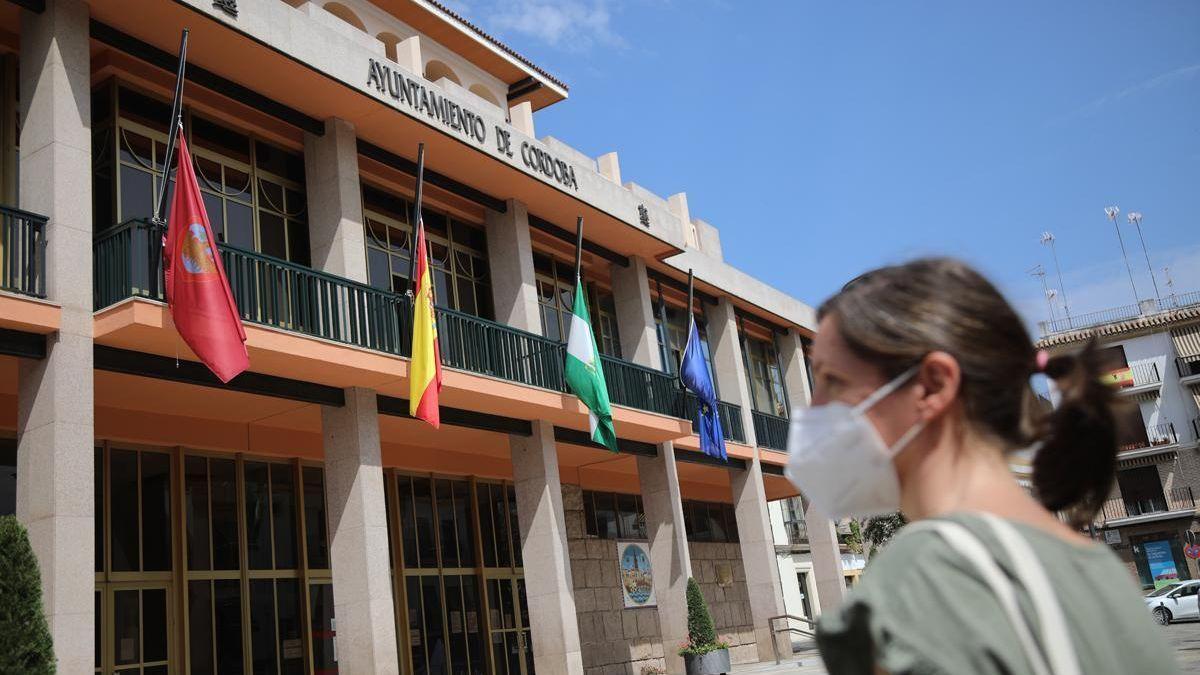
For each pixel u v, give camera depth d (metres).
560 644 16.36
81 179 11.04
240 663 14.28
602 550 22.11
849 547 33.72
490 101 21.73
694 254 23.84
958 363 1.11
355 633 13.09
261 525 15.22
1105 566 1.02
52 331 10.45
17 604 8.59
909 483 1.17
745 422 24.31
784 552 33.06
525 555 17.02
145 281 11.98
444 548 18.62
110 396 12.94
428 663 17.55
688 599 19.05
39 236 10.73
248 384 12.70
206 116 14.13
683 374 20.25
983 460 1.13
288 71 13.51
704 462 22.58
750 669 21.27
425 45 19.97
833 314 1.21
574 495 21.84
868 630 0.96
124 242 11.23
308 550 15.85
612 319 22.34
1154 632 0.98
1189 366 46.66
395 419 15.89
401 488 18.09
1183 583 31.39
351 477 13.58
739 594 27.33
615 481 23.06
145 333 10.93
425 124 15.19
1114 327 47.59
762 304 26.59
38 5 11.41
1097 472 1.18
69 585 9.80
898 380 1.14
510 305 17.95
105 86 12.85
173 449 14.18
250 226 14.33
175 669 13.35
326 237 14.50
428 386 13.27
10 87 12.15
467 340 16.09
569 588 16.78
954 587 0.94
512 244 18.14
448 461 18.92
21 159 11.16
